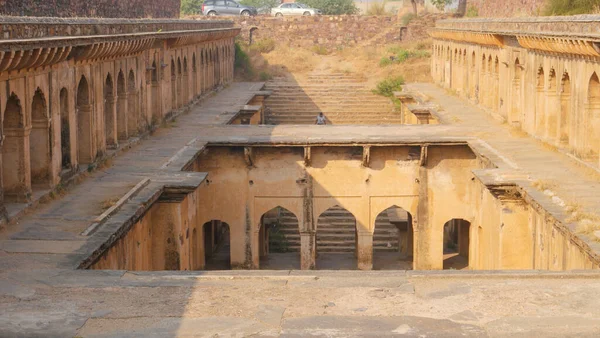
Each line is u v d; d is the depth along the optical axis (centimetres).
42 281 1384
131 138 2667
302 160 2742
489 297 1308
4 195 1817
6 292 1330
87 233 1648
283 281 1393
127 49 2466
